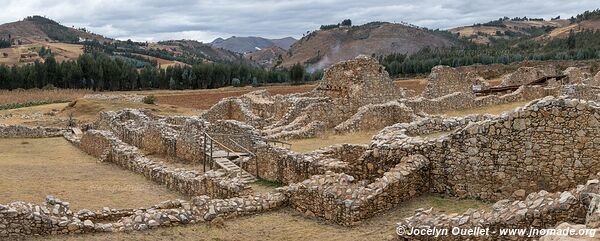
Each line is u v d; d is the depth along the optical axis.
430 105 37.75
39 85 113.38
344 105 37.72
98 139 35.94
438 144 17.58
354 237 15.05
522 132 15.84
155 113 58.12
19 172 28.08
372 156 19.05
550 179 15.43
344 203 16.12
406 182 17.17
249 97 47.47
